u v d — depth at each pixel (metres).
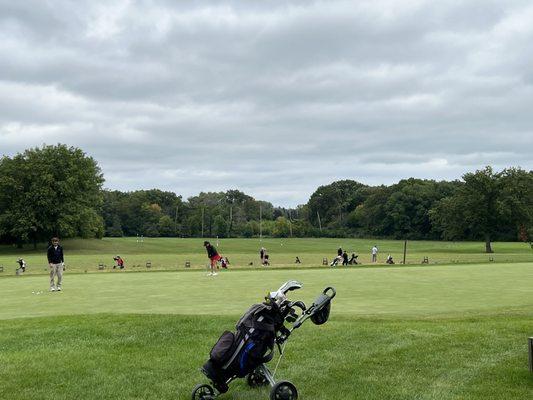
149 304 16.73
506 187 93.38
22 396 7.44
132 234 158.75
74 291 21.22
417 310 15.11
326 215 183.12
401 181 159.62
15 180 95.56
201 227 158.50
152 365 8.88
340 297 18.52
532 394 7.35
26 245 105.69
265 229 161.62
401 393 7.49
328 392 7.59
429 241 134.75
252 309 7.32
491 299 17.92
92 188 104.06
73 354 9.62
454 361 8.98
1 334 11.33
